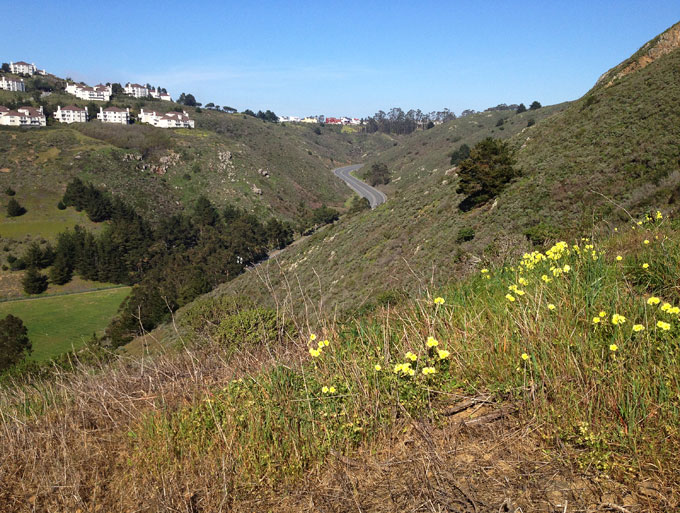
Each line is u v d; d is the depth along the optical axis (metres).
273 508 1.94
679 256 3.12
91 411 3.23
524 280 3.15
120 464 2.51
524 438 2.02
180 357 4.27
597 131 23.92
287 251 44.34
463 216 24.45
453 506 1.69
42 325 49.72
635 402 1.92
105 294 62.25
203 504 2.04
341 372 2.74
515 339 2.66
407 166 120.25
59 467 2.46
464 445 2.04
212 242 68.00
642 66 30.31
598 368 2.20
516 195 22.66
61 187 83.88
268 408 2.49
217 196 95.31
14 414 3.33
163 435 2.56
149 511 2.06
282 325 3.92
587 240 4.58
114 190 85.88
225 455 2.27
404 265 21.20
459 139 120.50
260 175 107.12
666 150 18.22
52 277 63.25
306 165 127.56
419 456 2.01
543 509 1.61
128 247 70.12
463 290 3.72
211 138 116.12
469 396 2.41
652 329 2.31
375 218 35.56
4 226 73.31
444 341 2.86
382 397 2.43
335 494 1.93
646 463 1.71
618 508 1.56
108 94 161.38
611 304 2.71
